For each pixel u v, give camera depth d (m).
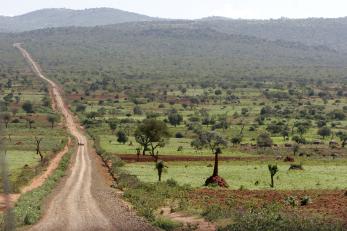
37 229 69.94
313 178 155.88
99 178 153.62
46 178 146.50
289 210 85.06
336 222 68.31
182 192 114.88
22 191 114.75
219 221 71.75
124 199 105.69
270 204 90.75
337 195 110.75
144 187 121.62
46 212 86.56
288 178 155.50
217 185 132.88
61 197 108.56
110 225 73.19
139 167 188.00
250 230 62.28
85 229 70.25
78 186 132.12
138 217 80.44
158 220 73.50
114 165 183.00
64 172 170.25
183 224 71.19
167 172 171.12
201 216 77.50
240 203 94.50
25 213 80.06
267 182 145.50
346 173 171.88
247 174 166.38
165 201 99.94
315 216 76.00
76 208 91.56
